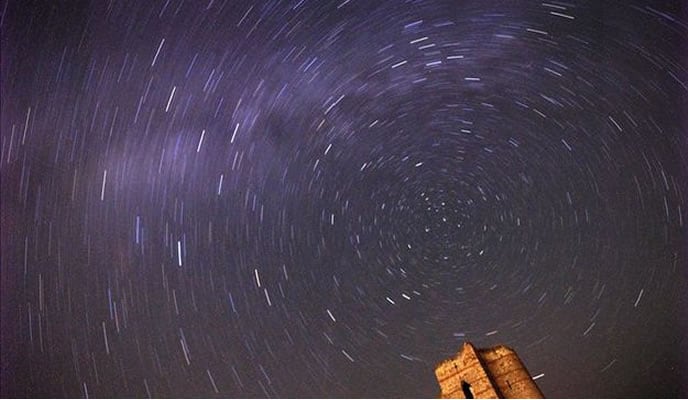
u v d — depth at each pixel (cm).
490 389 1844
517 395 1861
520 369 1953
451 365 1981
